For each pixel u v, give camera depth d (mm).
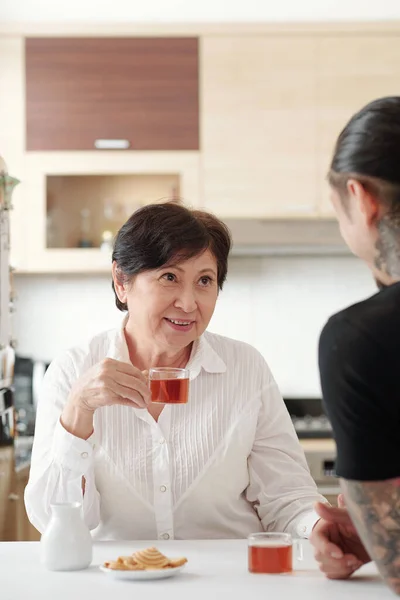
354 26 4492
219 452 2125
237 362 2240
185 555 1794
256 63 4488
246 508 2174
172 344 2066
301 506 2062
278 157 4484
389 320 1262
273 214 4484
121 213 4516
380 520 1284
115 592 1512
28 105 4473
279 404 2246
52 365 2213
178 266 2014
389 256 1342
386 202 1321
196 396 2178
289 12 4594
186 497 2092
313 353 4934
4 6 4559
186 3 4578
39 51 4473
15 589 1537
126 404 1892
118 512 2084
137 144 4480
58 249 4484
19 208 4465
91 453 1960
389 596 1472
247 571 1656
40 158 4469
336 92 4488
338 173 1363
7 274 2861
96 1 4570
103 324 4902
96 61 4477
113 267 2148
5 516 2855
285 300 4949
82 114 4473
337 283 4961
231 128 4484
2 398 2807
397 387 1247
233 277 4953
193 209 2162
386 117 1319
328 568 1572
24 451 3906
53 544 1674
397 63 4500
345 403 1269
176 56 4488
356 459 1269
